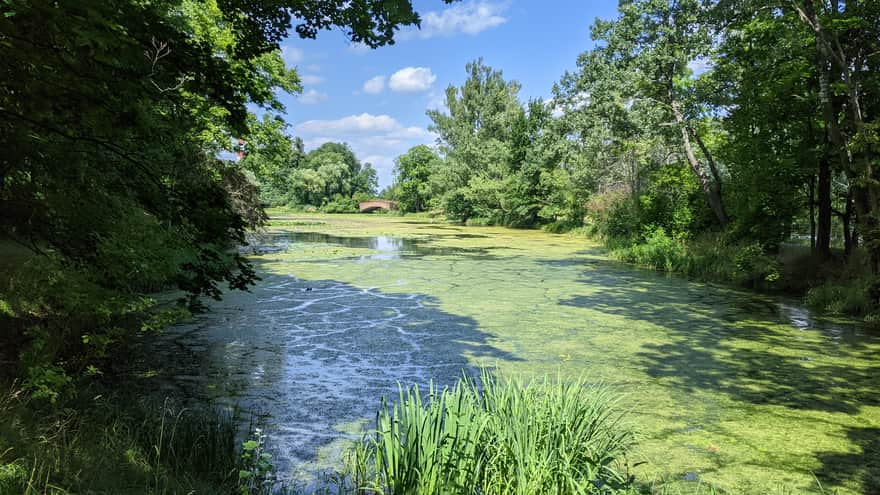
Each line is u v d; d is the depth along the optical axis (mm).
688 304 11258
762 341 8258
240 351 7062
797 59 12875
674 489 3727
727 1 15211
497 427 3303
